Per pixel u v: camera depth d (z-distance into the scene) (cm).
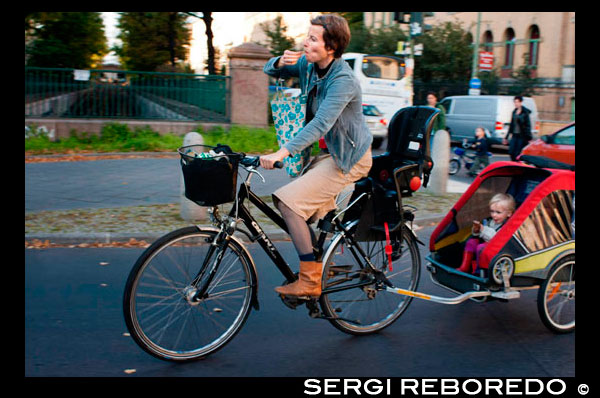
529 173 462
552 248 421
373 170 420
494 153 1930
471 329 436
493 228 445
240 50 1569
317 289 383
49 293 486
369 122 1706
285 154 340
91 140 1460
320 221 398
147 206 816
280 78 400
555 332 429
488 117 1884
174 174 1099
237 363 372
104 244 635
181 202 739
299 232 371
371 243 421
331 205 394
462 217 463
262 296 493
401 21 1633
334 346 400
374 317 431
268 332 421
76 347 386
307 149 386
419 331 430
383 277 421
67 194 891
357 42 3127
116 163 1215
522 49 3011
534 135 1931
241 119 1598
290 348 396
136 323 355
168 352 364
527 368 375
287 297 386
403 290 420
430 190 972
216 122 1594
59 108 1473
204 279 371
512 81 2752
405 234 438
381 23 3284
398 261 441
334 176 374
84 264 566
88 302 468
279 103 390
